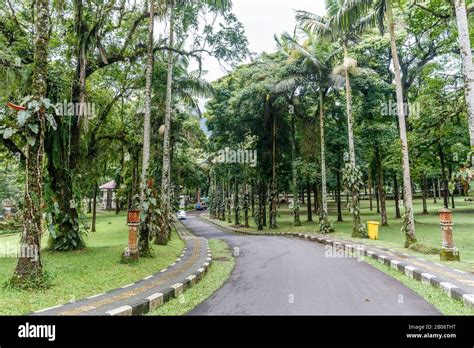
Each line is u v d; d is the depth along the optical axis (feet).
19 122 21.56
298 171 88.94
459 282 22.39
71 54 46.14
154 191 39.78
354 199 57.41
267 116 87.56
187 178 138.82
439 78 63.41
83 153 55.36
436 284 22.76
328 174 82.07
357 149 78.33
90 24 45.06
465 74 29.25
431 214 102.89
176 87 65.00
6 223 92.43
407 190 41.91
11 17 41.24
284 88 69.87
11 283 21.65
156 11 44.73
